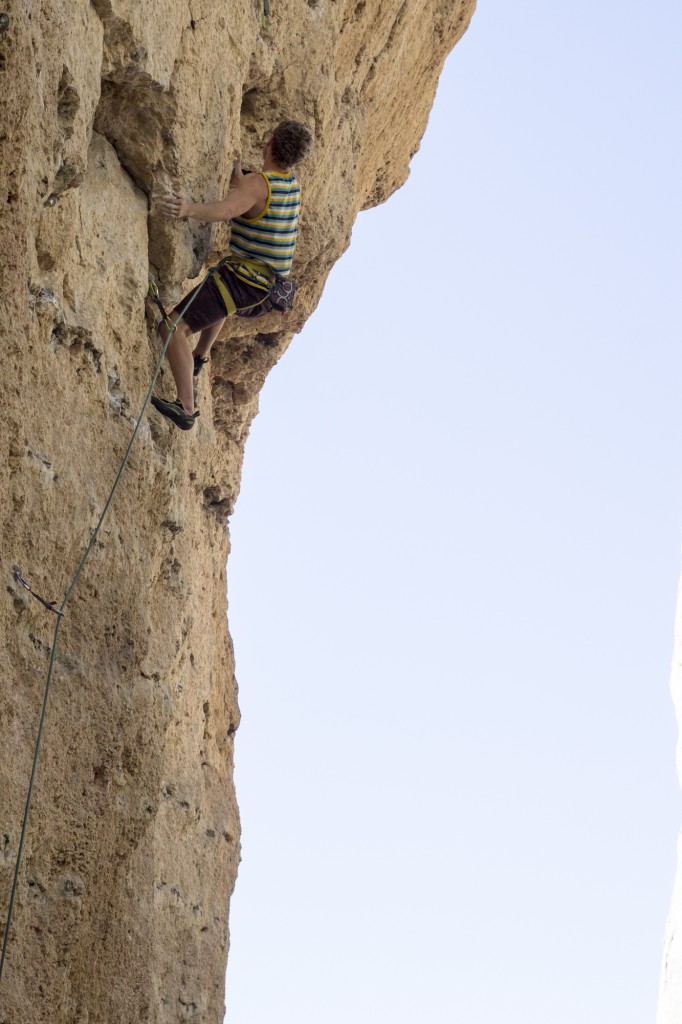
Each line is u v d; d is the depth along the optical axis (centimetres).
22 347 1606
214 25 2175
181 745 2738
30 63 1534
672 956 6594
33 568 1692
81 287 1853
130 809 1911
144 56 1938
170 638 2205
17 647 1658
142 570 1978
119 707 1881
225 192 2284
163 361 2105
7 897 1631
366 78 3145
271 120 2533
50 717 1736
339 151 2912
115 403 1939
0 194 1524
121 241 1969
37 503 1689
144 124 2025
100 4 1827
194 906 2784
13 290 1571
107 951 1878
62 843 1767
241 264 2109
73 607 1812
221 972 2858
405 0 3095
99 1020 1855
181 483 2153
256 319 2908
